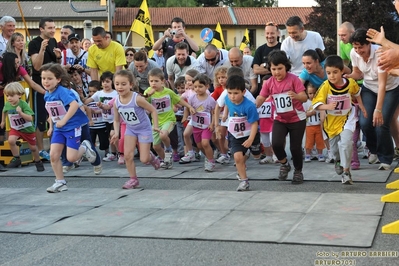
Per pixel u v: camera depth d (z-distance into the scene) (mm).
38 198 8250
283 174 8867
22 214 7273
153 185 8938
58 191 8680
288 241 5629
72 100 8742
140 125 9000
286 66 8359
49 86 8758
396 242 5527
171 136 11492
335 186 8266
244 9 62344
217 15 61219
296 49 10758
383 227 5832
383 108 9250
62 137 8891
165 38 13828
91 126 11953
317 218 6430
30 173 10602
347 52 10695
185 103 10344
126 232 6230
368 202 7105
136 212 7113
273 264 5055
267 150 10719
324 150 11812
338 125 8312
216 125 9719
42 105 11789
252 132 8133
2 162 11508
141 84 12016
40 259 5496
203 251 5500
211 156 10039
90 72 12375
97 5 53844
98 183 9344
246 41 24078
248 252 5402
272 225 6227
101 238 6094
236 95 8172
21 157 11547
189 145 11211
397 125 10125
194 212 6969
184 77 11727
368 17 43312
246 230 6086
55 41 12391
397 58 6125
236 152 8141
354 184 8344
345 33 10531
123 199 7930
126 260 5352
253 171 9836
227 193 8016
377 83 9344
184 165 10969
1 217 7152
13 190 8961
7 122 11633
